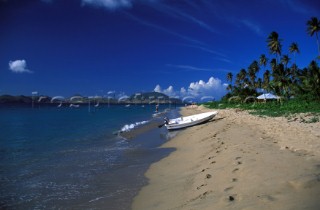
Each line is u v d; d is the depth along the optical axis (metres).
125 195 8.90
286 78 55.09
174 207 7.04
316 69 46.03
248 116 33.81
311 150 10.45
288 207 5.16
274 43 63.19
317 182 6.17
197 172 10.13
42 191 9.44
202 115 32.97
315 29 55.75
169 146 18.81
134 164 13.37
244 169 8.39
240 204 5.79
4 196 8.96
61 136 25.03
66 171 12.06
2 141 21.75
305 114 28.53
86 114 72.75
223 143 14.84
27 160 14.40
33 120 47.84
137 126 35.25
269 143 12.95
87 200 8.56
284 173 7.29
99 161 14.12
